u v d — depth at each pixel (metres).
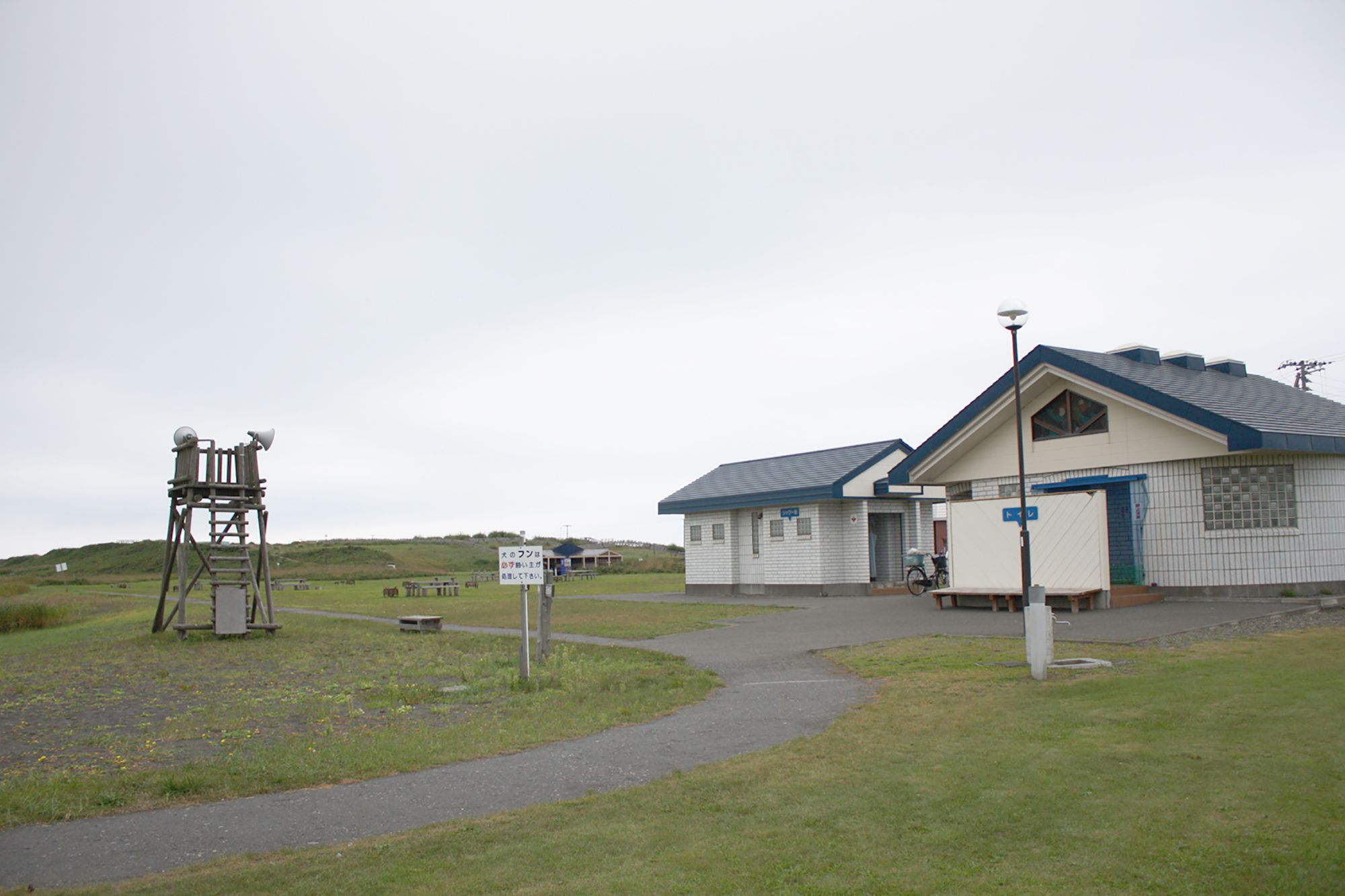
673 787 6.60
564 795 6.62
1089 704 8.59
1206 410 16.72
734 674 12.41
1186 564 17.94
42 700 12.18
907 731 8.07
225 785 7.07
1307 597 16.61
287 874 5.06
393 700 11.21
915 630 15.94
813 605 23.70
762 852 5.20
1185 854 4.87
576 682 12.15
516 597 36.88
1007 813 5.65
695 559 33.00
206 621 25.72
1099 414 19.53
